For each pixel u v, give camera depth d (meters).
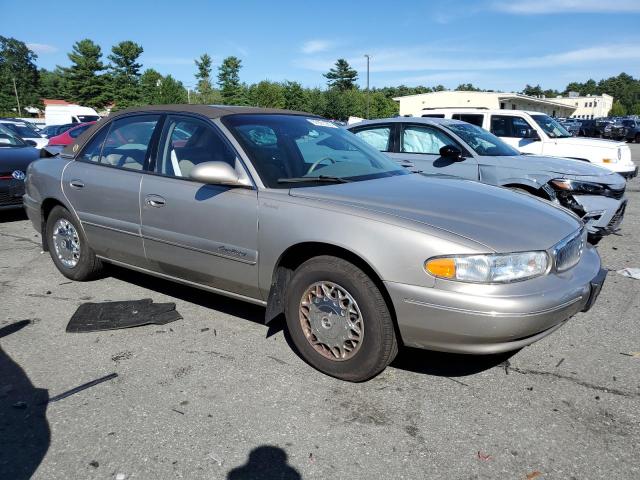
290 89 64.88
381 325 3.04
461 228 2.94
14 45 104.50
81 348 3.67
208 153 3.81
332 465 2.52
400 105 57.97
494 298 2.75
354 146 4.37
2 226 7.64
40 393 3.10
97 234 4.53
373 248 2.97
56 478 2.41
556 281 2.97
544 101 55.56
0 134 8.77
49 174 4.88
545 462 2.54
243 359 3.52
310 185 3.55
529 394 3.14
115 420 2.84
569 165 6.57
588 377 3.34
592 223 6.24
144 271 4.36
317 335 3.31
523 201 3.63
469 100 53.97
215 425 2.81
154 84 75.56
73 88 74.62
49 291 4.76
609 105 120.19
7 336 3.85
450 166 6.88
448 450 2.63
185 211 3.78
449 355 3.63
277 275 3.44
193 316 4.22
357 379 3.20
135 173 4.18
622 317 4.30
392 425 2.83
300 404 3.01
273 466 2.51
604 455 2.59
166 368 3.40
